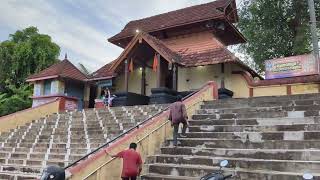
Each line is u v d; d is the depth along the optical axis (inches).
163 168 370.9
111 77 954.7
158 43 832.3
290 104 480.7
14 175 469.7
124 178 317.7
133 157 321.7
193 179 341.7
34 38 1379.2
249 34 1155.3
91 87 1049.5
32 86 1238.9
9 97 1202.0
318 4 1100.5
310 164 314.7
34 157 546.6
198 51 879.1
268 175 313.4
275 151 346.9
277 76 755.4
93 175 323.9
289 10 1127.0
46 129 684.1
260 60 1146.0
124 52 827.4
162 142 435.2
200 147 406.9
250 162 340.5
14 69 1301.7
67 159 502.0
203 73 852.0
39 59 1325.0
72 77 984.9
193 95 538.6
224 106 533.0
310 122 403.2
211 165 363.9
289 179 303.7
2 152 589.6
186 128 449.1
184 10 1021.8
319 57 753.0
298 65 735.1
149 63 914.1
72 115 751.1
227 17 894.4
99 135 568.1
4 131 752.3
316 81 703.1
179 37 949.2
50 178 235.6
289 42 1141.7
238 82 805.2
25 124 779.4
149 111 649.6
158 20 1032.8
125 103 807.7
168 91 770.2
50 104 889.5
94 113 725.3
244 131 421.4
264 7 1137.4
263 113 452.1
